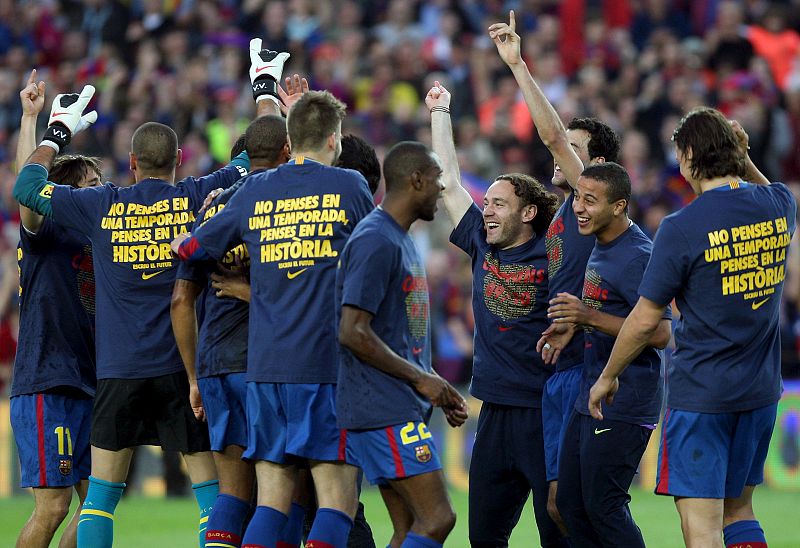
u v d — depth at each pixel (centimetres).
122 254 2288
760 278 2055
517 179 2333
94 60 6531
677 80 5922
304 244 2083
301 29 6694
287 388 2084
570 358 2288
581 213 2192
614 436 2181
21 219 2406
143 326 2289
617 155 2395
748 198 2055
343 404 2014
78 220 2308
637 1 6650
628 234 2219
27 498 4559
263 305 2112
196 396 2250
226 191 2225
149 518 3875
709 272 2034
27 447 2422
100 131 5991
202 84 6147
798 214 5350
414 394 2006
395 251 1975
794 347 4766
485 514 2386
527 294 2317
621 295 2194
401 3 6694
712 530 2056
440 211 5484
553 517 2320
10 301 4831
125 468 2339
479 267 2373
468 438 4728
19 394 2436
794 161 5938
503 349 2333
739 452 2089
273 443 2112
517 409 2338
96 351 2334
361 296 1941
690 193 5312
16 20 6944
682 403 2070
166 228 2291
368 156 2386
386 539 3353
